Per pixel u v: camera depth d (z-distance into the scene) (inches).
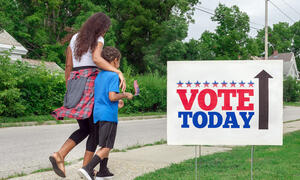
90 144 154.2
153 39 1405.0
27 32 1451.8
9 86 505.4
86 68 149.4
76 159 239.6
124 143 331.0
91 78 148.6
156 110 880.3
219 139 130.0
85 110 143.2
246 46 1923.0
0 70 491.8
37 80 556.4
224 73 130.0
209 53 1566.2
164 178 164.4
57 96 577.0
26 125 483.5
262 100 127.9
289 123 608.7
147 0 1473.9
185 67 131.9
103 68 144.4
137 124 556.7
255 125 128.3
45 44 1427.2
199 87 131.2
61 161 149.9
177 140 131.9
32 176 172.9
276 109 127.3
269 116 127.6
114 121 145.9
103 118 142.4
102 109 142.9
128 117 695.1
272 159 223.8
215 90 130.3
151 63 1371.8
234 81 129.5
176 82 132.5
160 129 474.3
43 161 237.5
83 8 1514.5
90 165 140.6
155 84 861.2
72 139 153.0
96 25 148.0
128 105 777.6
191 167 194.7
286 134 398.9
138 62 1524.4
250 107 128.5
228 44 1887.3
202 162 211.9
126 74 823.1
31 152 271.7
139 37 1424.7
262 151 263.7
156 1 1472.7
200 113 131.1
